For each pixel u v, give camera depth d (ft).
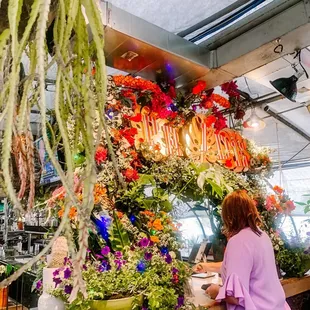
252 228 6.42
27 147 1.96
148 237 6.66
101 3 6.82
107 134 1.95
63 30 1.83
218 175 8.72
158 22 8.93
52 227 6.18
